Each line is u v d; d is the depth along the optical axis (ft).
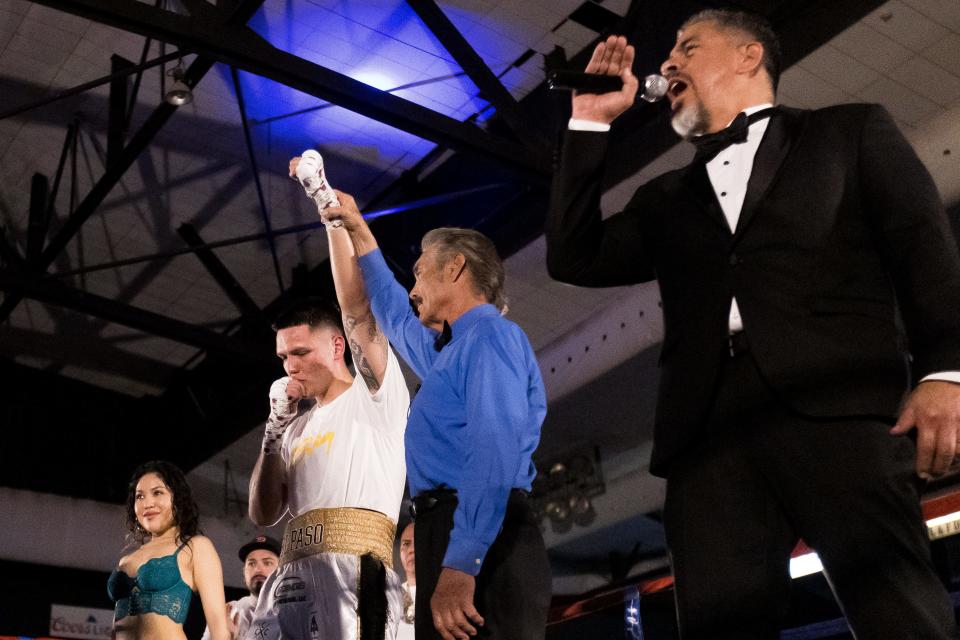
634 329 29.04
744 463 4.92
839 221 5.08
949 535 17.22
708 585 4.83
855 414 4.66
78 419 40.63
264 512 9.35
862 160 5.13
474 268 7.02
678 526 5.01
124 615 12.32
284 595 8.61
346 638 8.34
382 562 8.76
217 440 37.93
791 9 20.76
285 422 9.31
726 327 5.11
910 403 4.36
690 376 5.14
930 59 20.76
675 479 5.14
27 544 38.09
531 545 6.21
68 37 26.61
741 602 4.76
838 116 5.38
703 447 5.05
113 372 40.45
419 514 6.40
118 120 28.19
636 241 5.83
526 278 29.35
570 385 31.14
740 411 4.95
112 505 40.32
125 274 34.88
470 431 6.10
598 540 32.81
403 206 26.84
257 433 38.99
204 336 32.55
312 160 8.59
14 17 26.02
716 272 5.24
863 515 4.53
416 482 6.49
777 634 4.86
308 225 28.94
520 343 6.59
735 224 5.32
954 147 21.62
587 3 23.11
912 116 22.07
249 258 33.81
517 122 24.53
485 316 6.75
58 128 29.86
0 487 38.42
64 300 30.37
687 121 6.00
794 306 4.97
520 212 27.55
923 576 4.41
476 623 5.92
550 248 5.74
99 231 33.04
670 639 24.27
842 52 21.06
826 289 4.98
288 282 34.91
